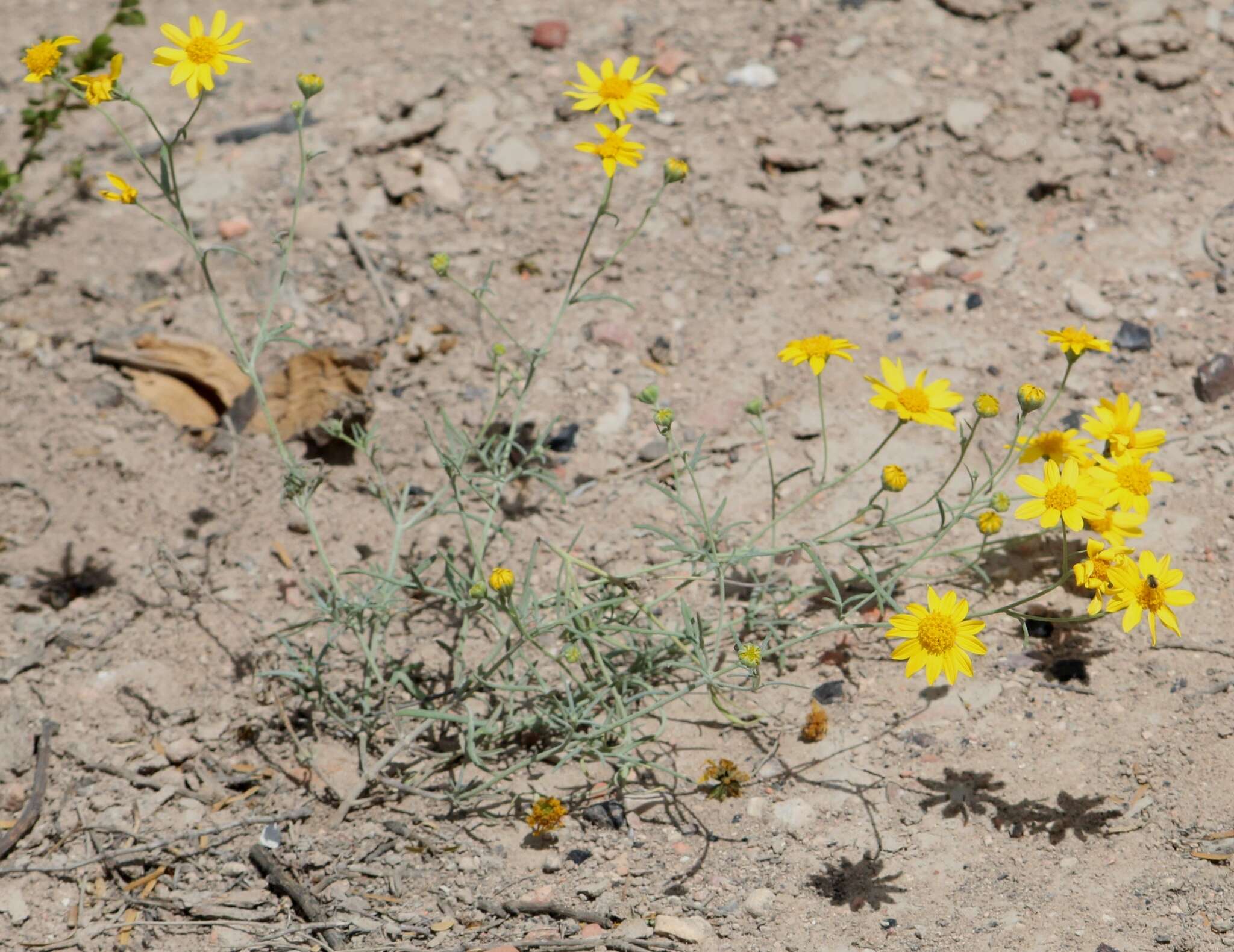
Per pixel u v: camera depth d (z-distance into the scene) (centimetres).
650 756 371
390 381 485
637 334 496
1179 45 564
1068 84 559
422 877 344
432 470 461
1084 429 373
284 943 328
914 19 597
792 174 544
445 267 384
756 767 365
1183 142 531
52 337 497
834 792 354
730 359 485
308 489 374
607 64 392
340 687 394
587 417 471
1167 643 378
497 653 383
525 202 543
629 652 382
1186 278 483
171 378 485
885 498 431
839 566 415
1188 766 346
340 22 648
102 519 448
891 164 540
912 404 350
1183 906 312
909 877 330
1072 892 320
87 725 390
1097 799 342
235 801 371
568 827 354
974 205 525
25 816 364
